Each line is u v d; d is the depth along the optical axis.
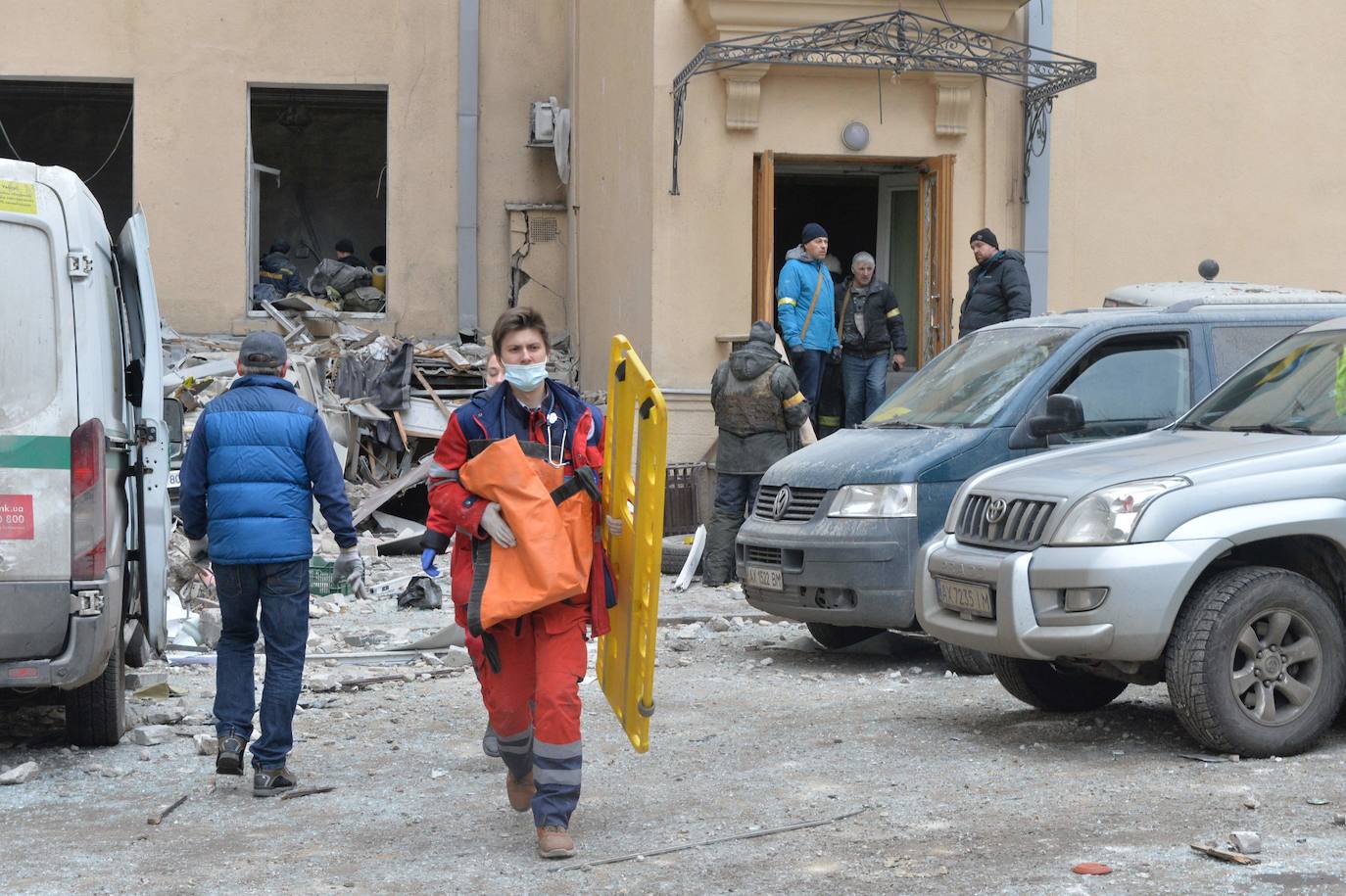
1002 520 7.39
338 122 26.27
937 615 7.73
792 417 13.20
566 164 21.80
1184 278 16.88
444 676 9.75
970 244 15.74
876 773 6.90
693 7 15.56
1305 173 17.08
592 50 19.86
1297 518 6.91
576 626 5.71
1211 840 5.58
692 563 13.72
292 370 18.50
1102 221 16.67
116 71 21.48
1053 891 5.04
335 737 7.98
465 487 5.74
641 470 5.54
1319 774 6.58
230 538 6.79
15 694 8.58
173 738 7.95
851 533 9.49
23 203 7.01
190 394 17.69
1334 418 7.52
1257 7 16.92
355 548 7.07
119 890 5.36
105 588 7.01
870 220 21.12
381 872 5.53
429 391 19.19
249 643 7.00
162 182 21.59
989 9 15.73
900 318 15.67
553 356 21.72
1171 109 16.80
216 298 21.64
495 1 22.19
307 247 26.38
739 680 9.54
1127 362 9.71
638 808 6.39
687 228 15.66
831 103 15.86
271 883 5.42
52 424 6.93
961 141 16.14
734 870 5.43
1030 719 8.03
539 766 5.68
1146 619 6.77
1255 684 6.88
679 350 15.68
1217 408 8.22
